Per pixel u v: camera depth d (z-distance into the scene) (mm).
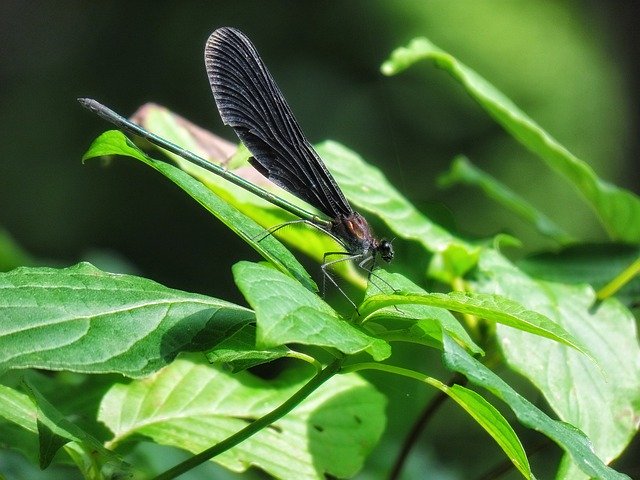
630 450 645
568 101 1177
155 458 489
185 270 1165
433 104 1195
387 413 509
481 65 1182
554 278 467
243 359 410
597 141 1184
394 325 439
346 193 454
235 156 459
